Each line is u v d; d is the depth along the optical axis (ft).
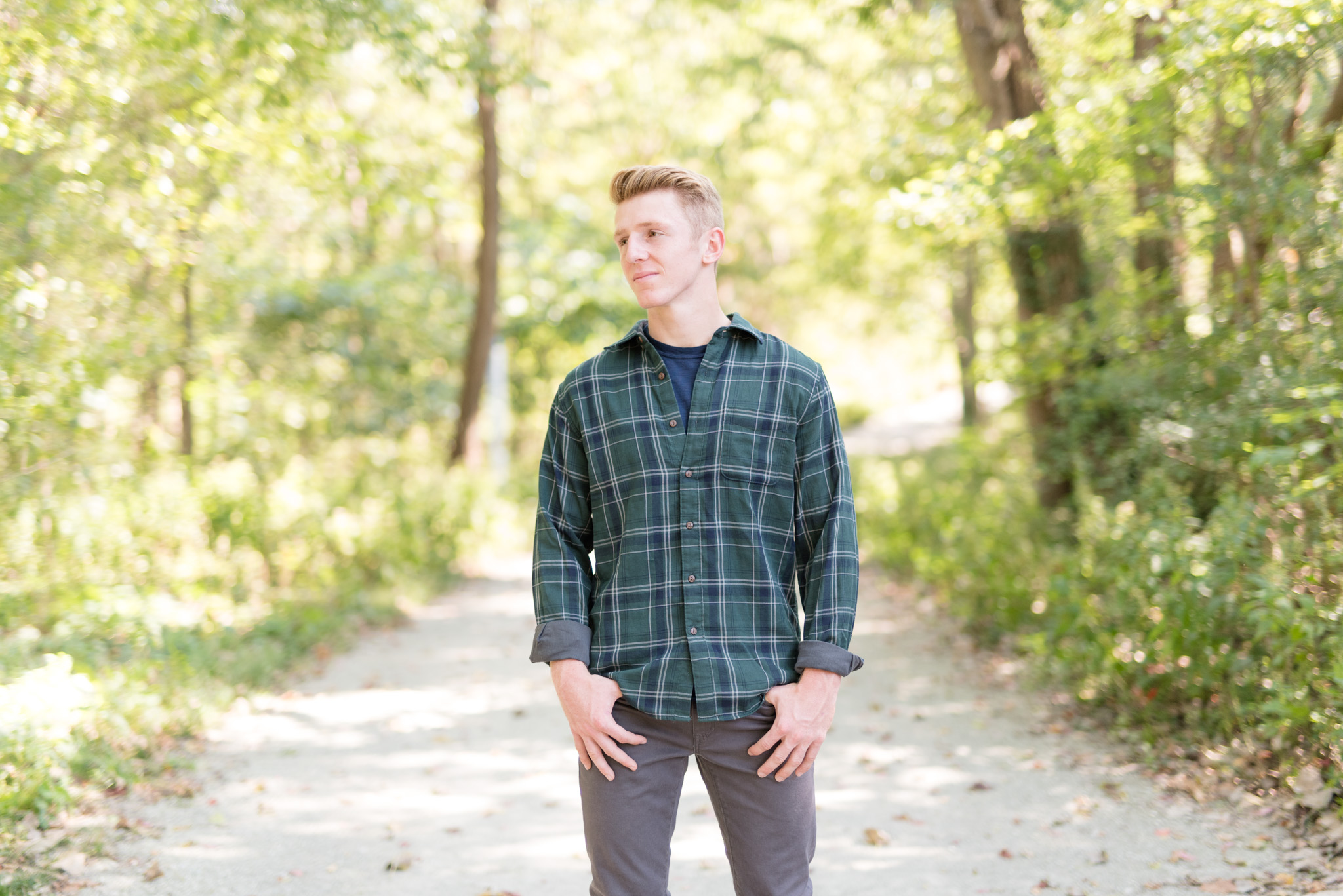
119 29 18.11
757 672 6.49
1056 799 13.16
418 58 22.97
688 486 6.58
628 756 6.51
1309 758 12.15
